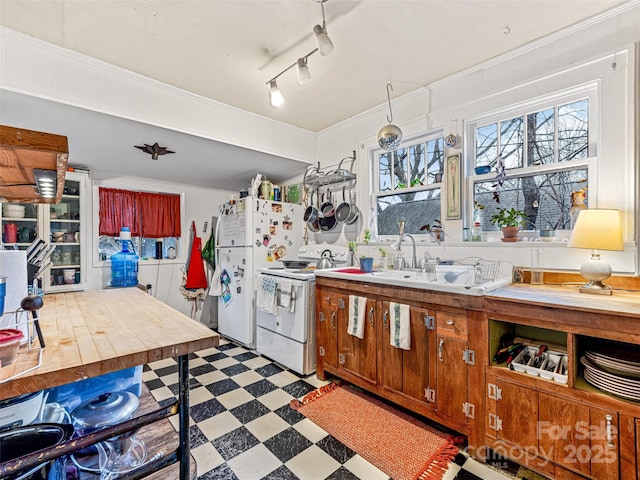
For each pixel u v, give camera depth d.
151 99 2.29
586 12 1.75
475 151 2.40
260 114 2.97
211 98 2.62
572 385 1.35
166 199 3.87
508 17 1.77
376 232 3.06
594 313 1.28
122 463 1.13
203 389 2.33
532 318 1.45
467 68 2.30
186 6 1.61
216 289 3.67
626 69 1.72
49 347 0.91
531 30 1.89
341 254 3.15
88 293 1.81
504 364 1.60
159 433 1.34
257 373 2.62
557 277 1.91
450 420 1.72
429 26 1.83
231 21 1.74
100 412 1.11
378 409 2.04
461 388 1.68
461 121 2.38
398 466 1.54
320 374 2.51
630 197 1.71
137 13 1.66
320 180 3.27
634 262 1.69
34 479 0.84
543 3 1.67
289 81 2.40
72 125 2.27
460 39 1.96
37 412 0.96
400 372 1.96
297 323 2.60
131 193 3.62
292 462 1.56
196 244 3.93
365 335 2.17
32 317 1.00
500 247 2.14
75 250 3.12
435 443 1.71
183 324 1.17
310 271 2.92
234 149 2.90
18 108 1.98
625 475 1.21
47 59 1.87
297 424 1.88
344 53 2.07
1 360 0.77
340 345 2.36
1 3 1.55
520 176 2.18
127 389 1.36
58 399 1.19
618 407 1.23
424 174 2.73
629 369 1.27
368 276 2.15
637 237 1.68
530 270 1.97
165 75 2.26
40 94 1.84
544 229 2.08
